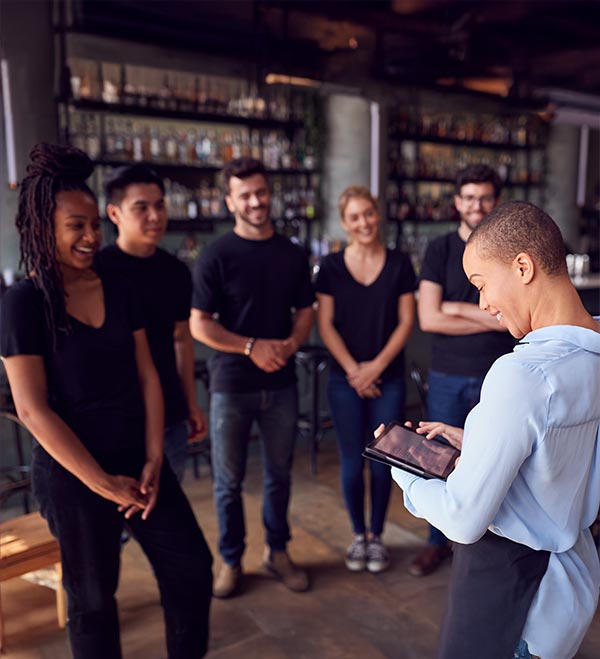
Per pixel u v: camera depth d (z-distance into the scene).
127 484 1.66
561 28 6.08
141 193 2.25
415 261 6.64
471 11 5.68
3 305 1.59
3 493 2.67
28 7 3.97
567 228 8.22
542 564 1.10
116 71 5.26
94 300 1.69
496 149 7.62
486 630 1.14
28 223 1.61
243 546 2.55
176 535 1.77
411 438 1.28
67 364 1.63
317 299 2.71
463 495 1.01
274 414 2.54
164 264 2.39
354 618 2.38
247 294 2.48
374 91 5.34
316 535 3.04
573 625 1.11
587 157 8.94
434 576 2.67
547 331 1.03
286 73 4.85
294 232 6.25
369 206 2.57
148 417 1.83
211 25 4.82
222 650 2.20
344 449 2.69
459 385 2.57
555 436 0.99
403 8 5.59
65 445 1.59
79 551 1.66
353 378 2.58
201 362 3.78
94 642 1.69
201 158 5.65
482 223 1.08
